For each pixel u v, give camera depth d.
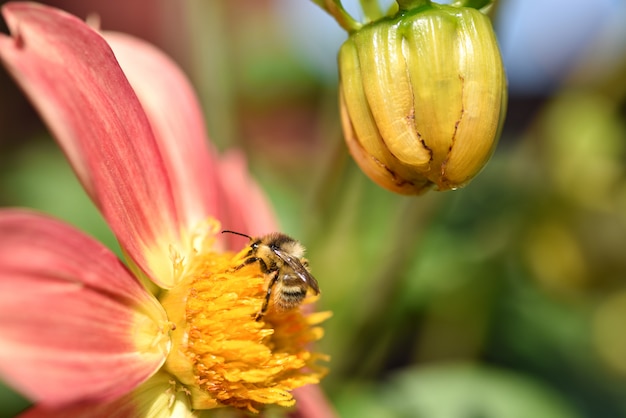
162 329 0.24
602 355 0.35
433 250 0.33
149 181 0.24
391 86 0.23
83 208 0.35
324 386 0.30
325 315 0.25
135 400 0.24
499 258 0.34
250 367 0.24
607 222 0.35
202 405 0.24
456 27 0.23
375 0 0.23
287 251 0.25
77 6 0.44
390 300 0.30
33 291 0.21
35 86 0.21
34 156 0.37
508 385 0.31
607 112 0.35
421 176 0.23
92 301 0.22
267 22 0.39
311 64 0.38
